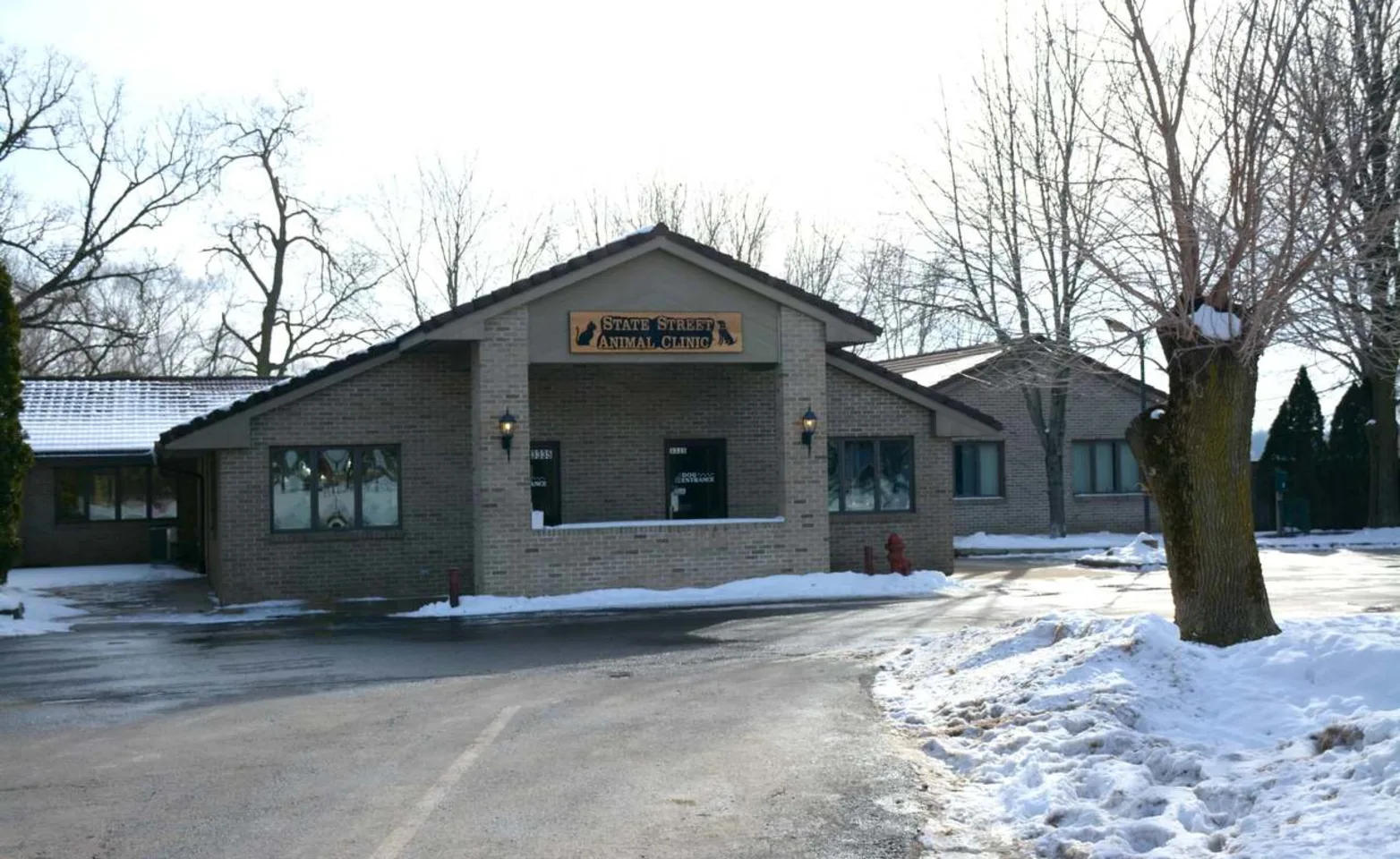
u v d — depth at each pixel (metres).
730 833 7.70
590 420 26.47
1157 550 30.58
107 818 8.31
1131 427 12.52
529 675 14.48
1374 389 39.84
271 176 49.47
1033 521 41.22
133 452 31.73
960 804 8.30
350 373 24.52
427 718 11.81
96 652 17.34
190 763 10.02
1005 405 41.00
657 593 23.55
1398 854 6.09
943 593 23.33
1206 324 11.67
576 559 23.84
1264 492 42.50
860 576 24.58
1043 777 8.40
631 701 12.51
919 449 27.66
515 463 23.53
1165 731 9.34
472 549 25.19
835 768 9.41
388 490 24.91
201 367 62.34
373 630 19.55
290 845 7.57
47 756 10.43
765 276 24.50
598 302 23.84
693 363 24.92
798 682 13.42
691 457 27.05
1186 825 7.22
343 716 12.01
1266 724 9.25
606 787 8.92
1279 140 11.84
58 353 51.38
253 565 23.97
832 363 27.09
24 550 32.25
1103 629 11.77
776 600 22.72
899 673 13.64
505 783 9.07
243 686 14.09
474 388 23.83
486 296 23.08
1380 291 14.54
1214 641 11.69
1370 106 12.48
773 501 27.23
